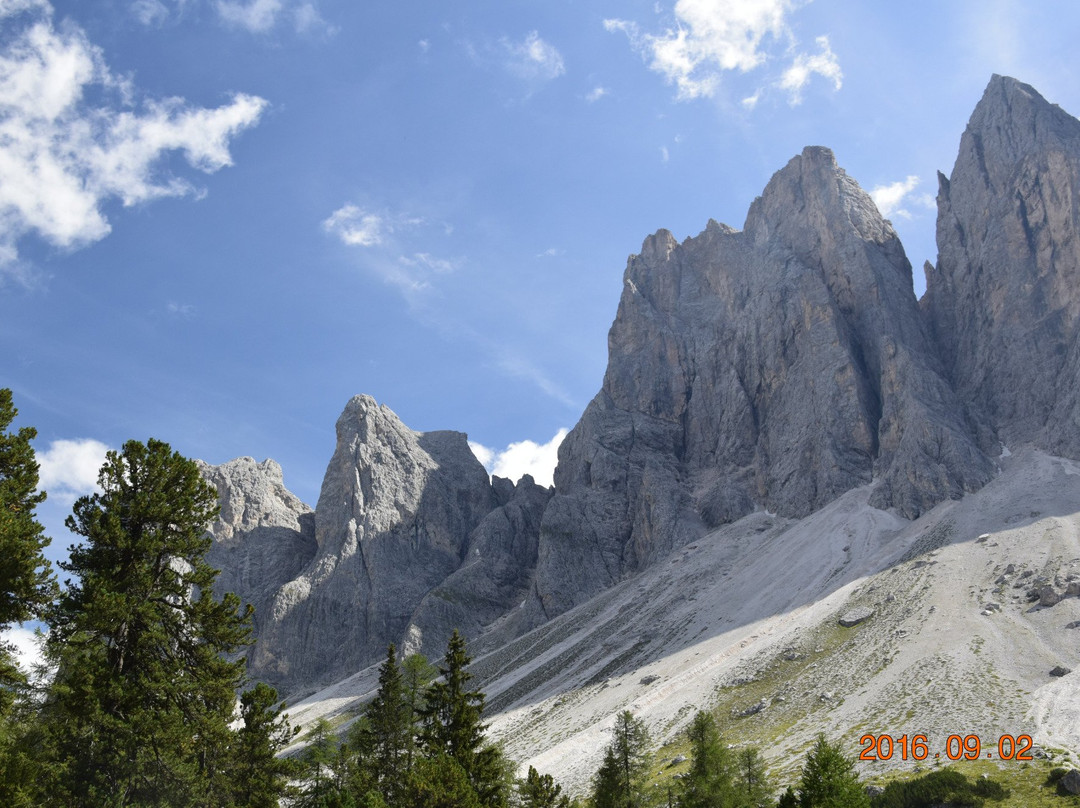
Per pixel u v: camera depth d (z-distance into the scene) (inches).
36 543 1846.7
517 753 4584.2
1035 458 6067.9
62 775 1781.5
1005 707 3189.0
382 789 2522.1
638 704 4564.5
